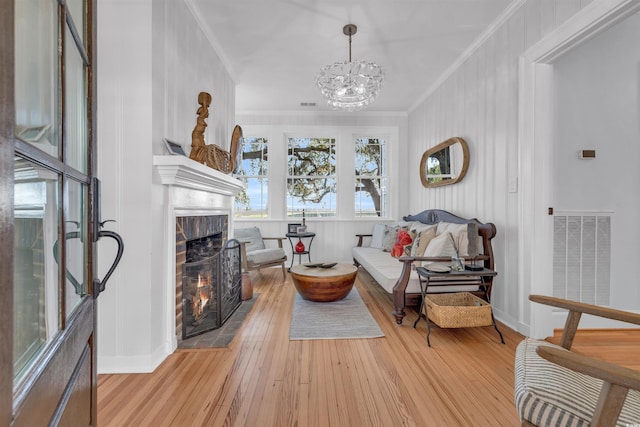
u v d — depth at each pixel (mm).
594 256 2605
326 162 5316
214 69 3070
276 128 5164
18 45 514
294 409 1527
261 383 1751
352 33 2875
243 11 2557
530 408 943
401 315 2594
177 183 2068
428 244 3117
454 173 3496
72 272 787
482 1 2426
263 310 2980
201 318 2496
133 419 1453
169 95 2135
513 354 2092
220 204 3070
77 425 762
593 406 910
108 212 1888
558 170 2604
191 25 2496
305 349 2164
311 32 2867
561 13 2041
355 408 1532
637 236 2631
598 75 2635
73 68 789
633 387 718
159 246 2008
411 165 5094
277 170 5176
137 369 1883
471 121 3186
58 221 668
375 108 5078
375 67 2969
